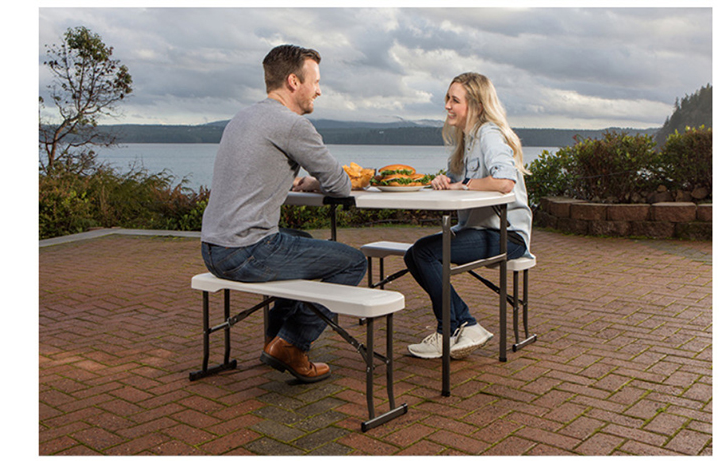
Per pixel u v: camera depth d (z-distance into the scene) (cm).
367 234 940
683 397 304
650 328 425
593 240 825
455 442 260
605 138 917
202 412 296
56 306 517
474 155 372
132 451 254
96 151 1416
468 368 354
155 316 484
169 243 883
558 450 251
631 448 251
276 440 265
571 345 392
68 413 296
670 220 817
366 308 266
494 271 639
